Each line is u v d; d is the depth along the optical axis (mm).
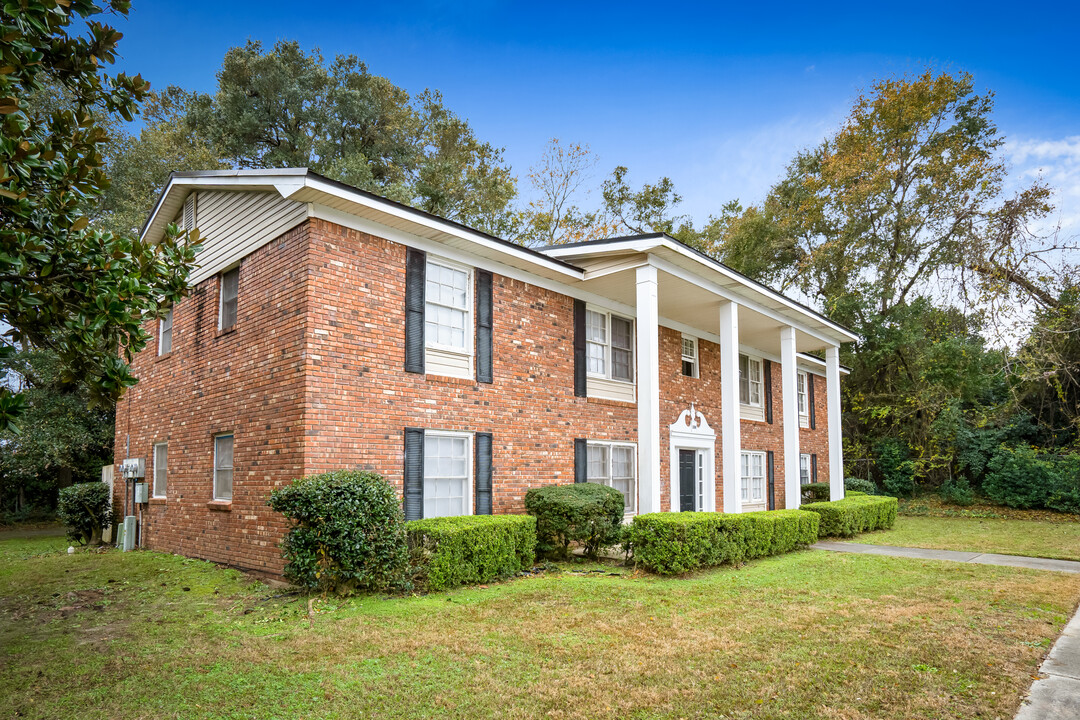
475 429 10914
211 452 10914
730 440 13852
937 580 9391
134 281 5445
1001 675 5137
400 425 9750
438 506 10352
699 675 5168
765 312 15883
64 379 5695
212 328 11109
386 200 9312
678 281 13016
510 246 11242
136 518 13484
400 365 9844
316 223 9055
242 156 30156
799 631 6441
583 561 10906
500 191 30000
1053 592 8508
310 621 6934
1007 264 23250
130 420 14281
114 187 22812
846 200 29250
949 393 25203
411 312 10094
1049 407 24656
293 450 8781
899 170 29250
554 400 12570
